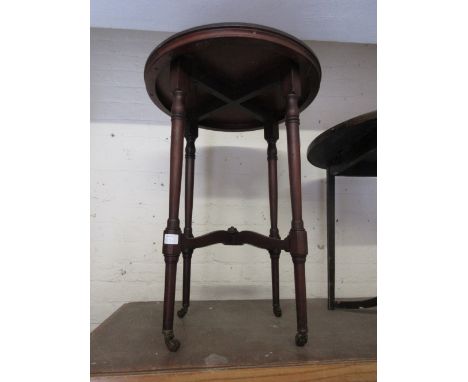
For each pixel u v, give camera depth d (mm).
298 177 660
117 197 1300
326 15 1098
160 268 1292
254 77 735
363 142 911
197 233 1306
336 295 1353
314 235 1355
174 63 664
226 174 1334
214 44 612
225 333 781
